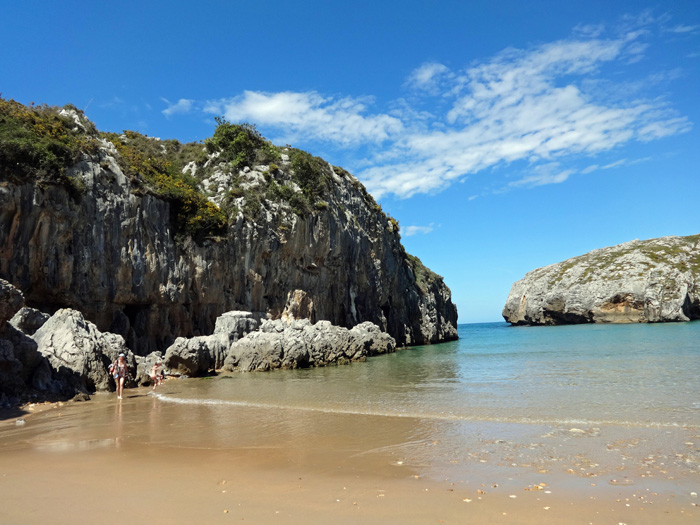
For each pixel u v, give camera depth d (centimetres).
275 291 4294
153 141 5075
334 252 4994
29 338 1900
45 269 2598
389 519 666
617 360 3041
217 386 2302
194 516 679
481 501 732
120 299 2998
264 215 4191
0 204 2402
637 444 1042
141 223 3183
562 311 10794
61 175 2688
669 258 10356
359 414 1483
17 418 1500
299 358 3219
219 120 5119
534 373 2525
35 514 684
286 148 5397
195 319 3578
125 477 863
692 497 731
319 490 791
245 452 1044
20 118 2827
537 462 929
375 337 4850
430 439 1137
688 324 7781
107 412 1605
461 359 3700
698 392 1712
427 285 7819
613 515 673
